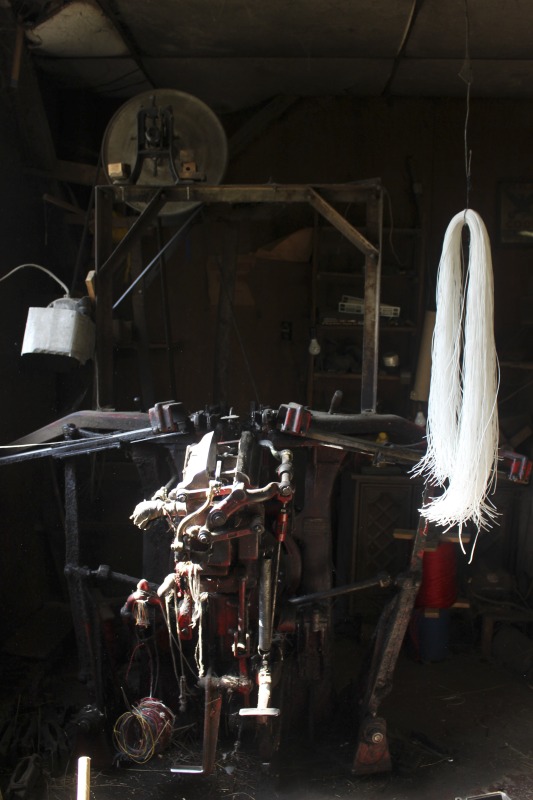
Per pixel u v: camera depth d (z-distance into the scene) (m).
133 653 2.96
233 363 4.69
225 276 4.29
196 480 2.31
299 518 2.91
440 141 4.55
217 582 2.43
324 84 4.37
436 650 3.83
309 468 2.91
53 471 4.17
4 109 3.74
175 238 3.80
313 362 4.46
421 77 4.23
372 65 4.07
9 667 3.58
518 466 2.77
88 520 4.47
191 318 4.71
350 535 4.16
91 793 2.71
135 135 3.74
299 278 4.65
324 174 4.61
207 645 2.64
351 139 4.59
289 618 2.75
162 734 2.66
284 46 3.85
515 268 4.57
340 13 3.46
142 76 4.27
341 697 3.21
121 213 4.38
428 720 3.29
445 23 3.53
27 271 4.02
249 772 2.84
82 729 2.77
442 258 2.32
